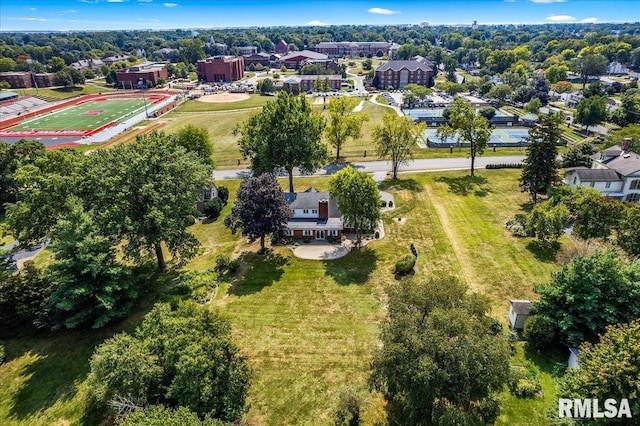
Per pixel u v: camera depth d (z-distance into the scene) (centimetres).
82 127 11831
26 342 3484
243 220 4475
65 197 4169
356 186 4616
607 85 15700
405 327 2391
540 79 14850
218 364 2475
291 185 6231
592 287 3039
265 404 2859
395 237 5141
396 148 6762
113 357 2473
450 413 2219
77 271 3388
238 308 3903
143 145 4353
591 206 4388
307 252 4891
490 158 7969
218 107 14150
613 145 6962
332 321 3688
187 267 4647
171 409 2281
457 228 5306
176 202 4281
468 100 13975
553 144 5631
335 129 7850
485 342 2273
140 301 4016
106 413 2777
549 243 4822
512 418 2675
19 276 3734
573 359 2956
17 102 15262
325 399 2891
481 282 4172
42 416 2805
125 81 19262
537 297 3909
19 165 5894
